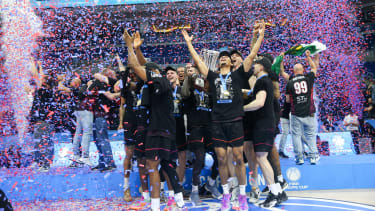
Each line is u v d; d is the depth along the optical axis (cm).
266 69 271
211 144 308
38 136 371
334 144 476
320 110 639
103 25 669
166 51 729
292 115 369
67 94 422
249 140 296
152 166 251
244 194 264
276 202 277
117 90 378
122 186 342
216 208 286
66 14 623
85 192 337
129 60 246
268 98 268
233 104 265
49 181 333
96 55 636
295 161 382
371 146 496
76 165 373
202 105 309
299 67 383
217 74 279
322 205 282
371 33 748
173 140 277
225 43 735
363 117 663
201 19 733
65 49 614
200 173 335
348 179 354
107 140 367
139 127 297
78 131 379
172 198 296
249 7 733
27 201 323
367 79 698
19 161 394
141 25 709
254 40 331
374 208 269
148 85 261
